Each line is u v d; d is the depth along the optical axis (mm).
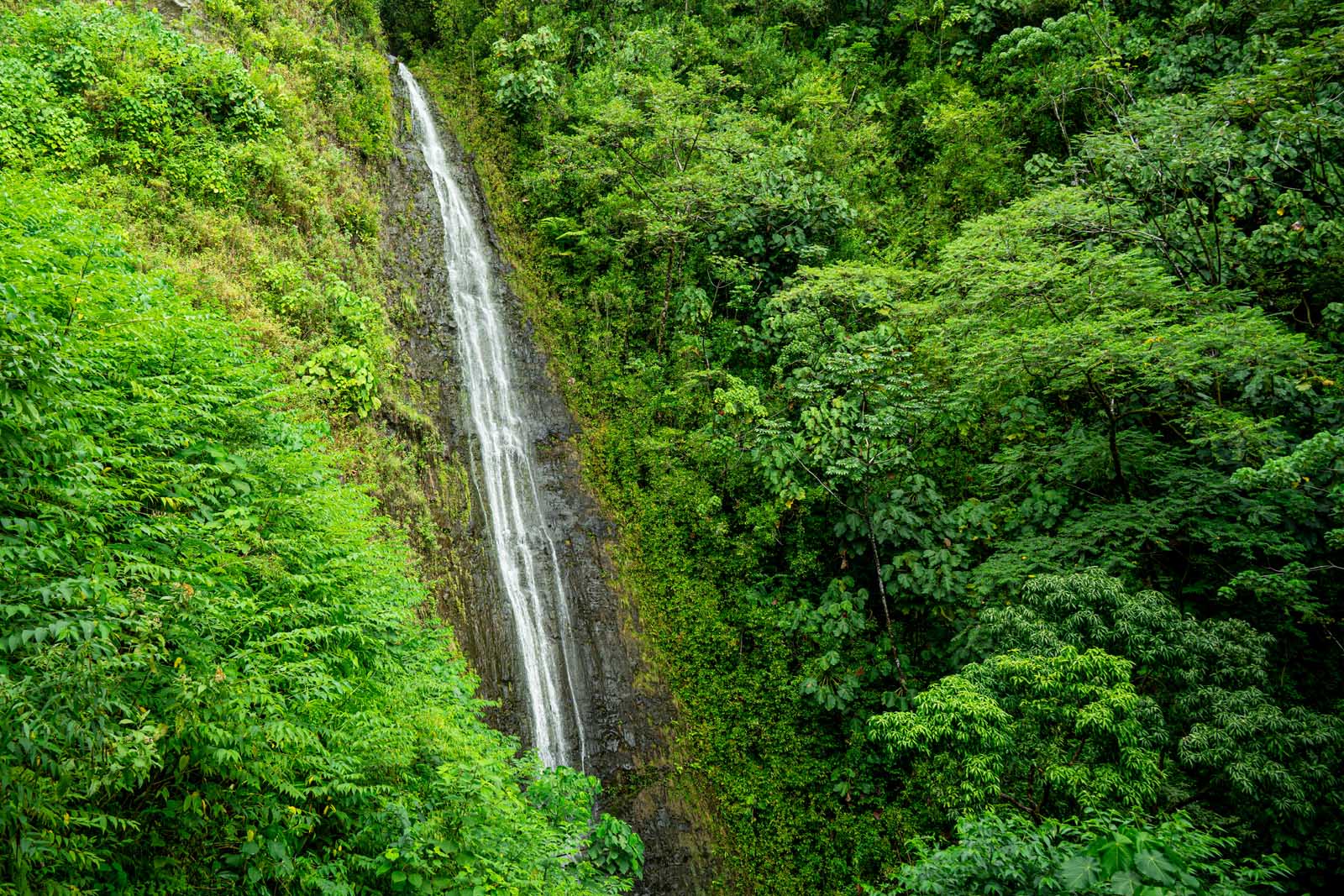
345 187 13891
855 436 11641
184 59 11922
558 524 13719
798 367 14312
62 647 3238
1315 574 10297
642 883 10516
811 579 13211
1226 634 7945
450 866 4809
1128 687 6840
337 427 10898
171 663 3938
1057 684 7105
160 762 3414
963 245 11773
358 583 6477
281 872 3914
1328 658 10148
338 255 12906
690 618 13219
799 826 11438
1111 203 12992
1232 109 12031
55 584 3324
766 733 12172
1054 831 5066
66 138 9984
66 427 4016
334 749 4715
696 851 11070
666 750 12016
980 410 12336
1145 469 11070
